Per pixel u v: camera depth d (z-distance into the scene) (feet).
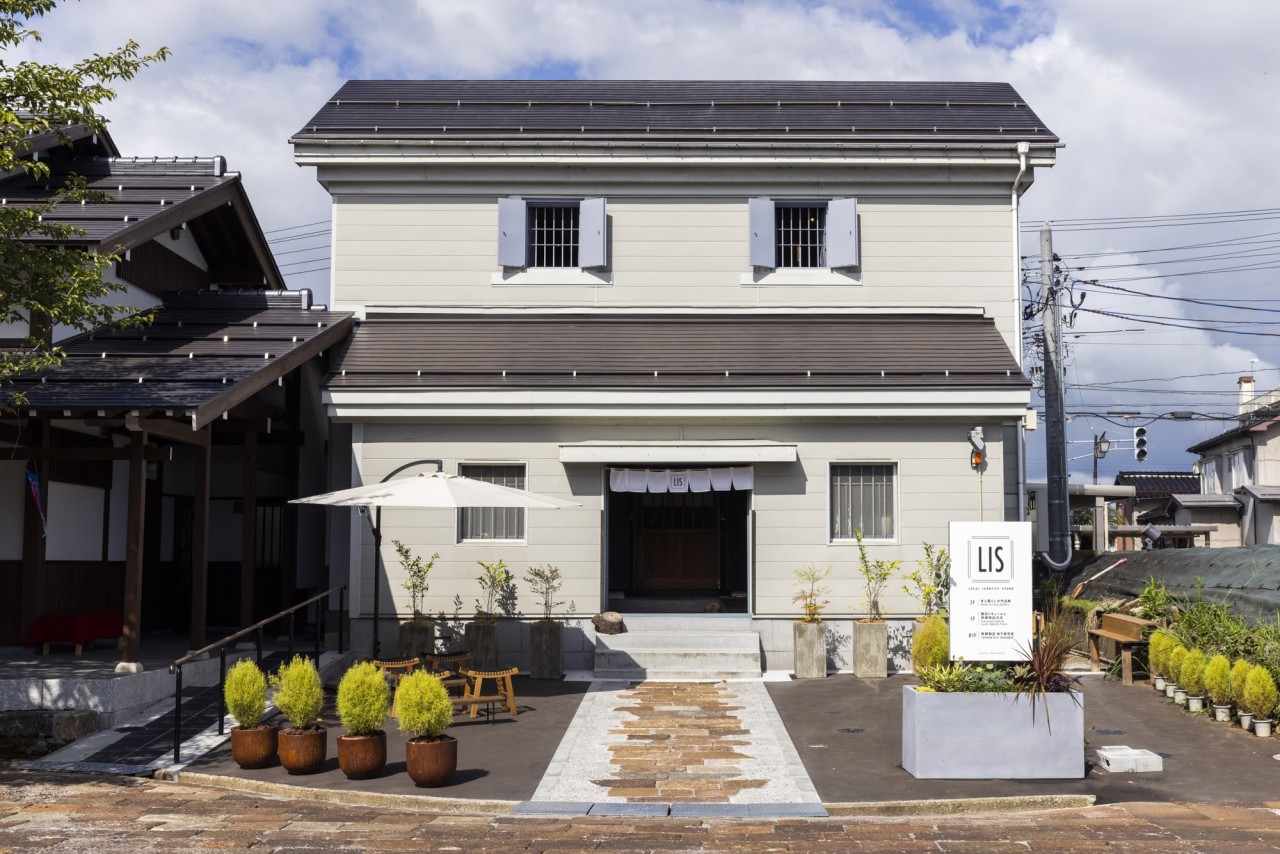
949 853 24.84
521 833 26.84
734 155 57.47
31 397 41.14
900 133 58.95
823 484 51.08
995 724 32.53
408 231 58.29
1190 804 29.89
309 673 34.01
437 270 58.13
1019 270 58.18
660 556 58.49
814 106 63.46
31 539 47.88
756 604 50.72
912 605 50.65
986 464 50.88
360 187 58.49
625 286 58.08
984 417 50.65
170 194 53.31
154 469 58.39
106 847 25.21
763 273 58.23
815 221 59.31
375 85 65.72
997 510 50.62
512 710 40.78
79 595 51.19
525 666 50.44
